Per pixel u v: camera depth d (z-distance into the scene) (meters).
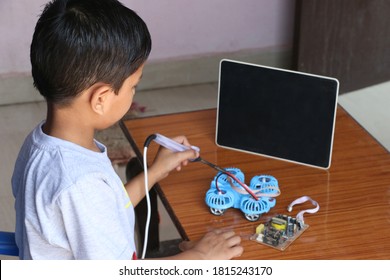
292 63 3.42
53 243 1.15
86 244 1.13
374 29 3.34
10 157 2.89
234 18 3.44
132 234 1.29
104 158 1.22
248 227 1.39
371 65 3.43
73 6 1.12
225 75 1.62
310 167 1.59
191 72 3.49
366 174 1.56
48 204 1.12
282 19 3.50
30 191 1.17
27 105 3.32
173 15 3.35
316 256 1.31
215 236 1.33
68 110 1.17
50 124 1.20
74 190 1.12
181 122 1.79
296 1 3.27
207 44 3.46
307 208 1.45
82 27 1.10
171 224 2.45
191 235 1.38
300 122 1.57
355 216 1.42
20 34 3.22
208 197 1.43
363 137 1.71
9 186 2.67
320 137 1.56
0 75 3.27
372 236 1.36
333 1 3.19
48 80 1.13
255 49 3.55
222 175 1.48
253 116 1.62
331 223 1.40
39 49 1.12
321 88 1.53
